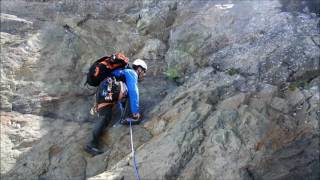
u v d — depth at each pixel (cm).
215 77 450
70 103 458
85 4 551
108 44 512
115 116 441
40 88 462
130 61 499
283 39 460
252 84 434
